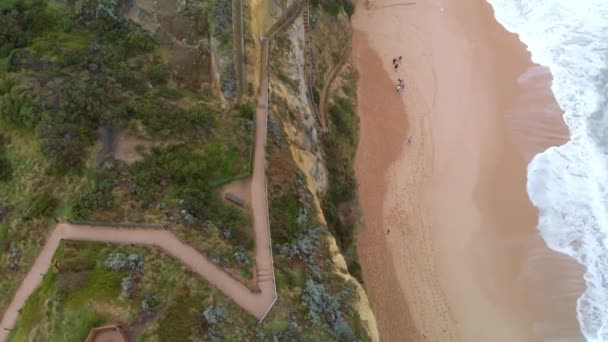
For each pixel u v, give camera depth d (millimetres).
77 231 25312
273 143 30984
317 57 42281
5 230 25891
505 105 45281
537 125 44031
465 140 43125
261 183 28875
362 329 27141
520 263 37156
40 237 25422
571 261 37125
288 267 26703
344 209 37000
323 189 35062
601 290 35938
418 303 35375
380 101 45062
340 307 26875
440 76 47062
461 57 48438
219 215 27188
